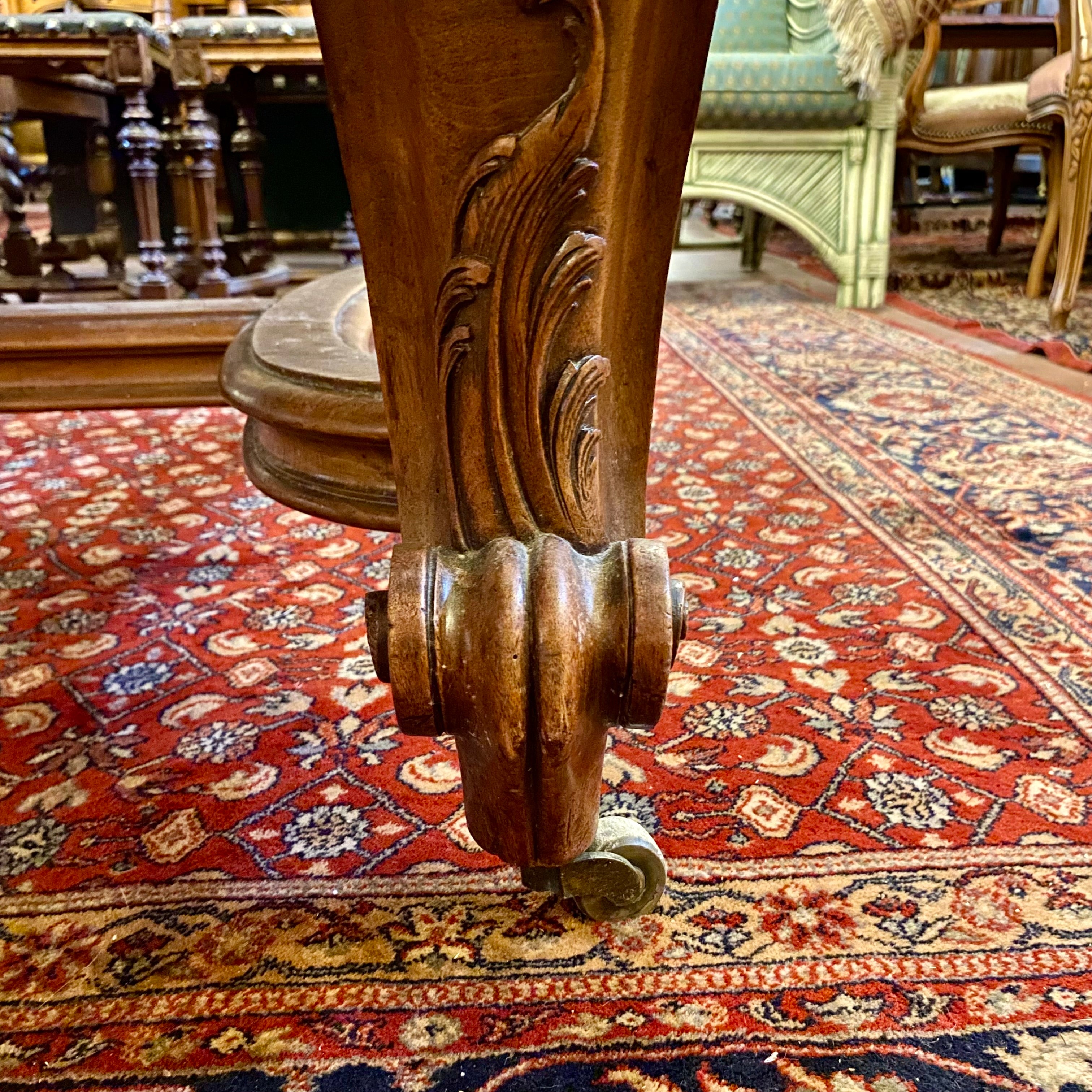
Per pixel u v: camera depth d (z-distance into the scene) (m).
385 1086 0.53
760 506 1.47
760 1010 0.58
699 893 0.68
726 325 2.84
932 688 0.95
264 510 1.50
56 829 0.75
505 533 0.47
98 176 2.94
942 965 0.61
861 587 1.18
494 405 0.45
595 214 0.41
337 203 3.51
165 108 2.58
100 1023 0.57
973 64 4.98
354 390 0.67
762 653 1.02
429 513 0.49
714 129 2.92
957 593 1.16
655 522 1.41
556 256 0.42
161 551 1.33
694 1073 0.54
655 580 0.45
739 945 0.63
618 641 0.44
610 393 0.48
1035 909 0.66
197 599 1.18
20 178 2.88
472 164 0.40
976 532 1.35
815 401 2.04
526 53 0.39
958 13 4.01
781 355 2.46
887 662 1.00
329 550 1.34
